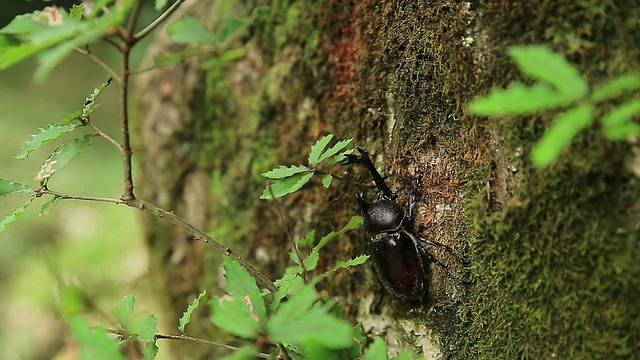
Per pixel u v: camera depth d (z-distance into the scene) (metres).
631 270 0.55
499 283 0.59
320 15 0.67
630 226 0.55
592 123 0.55
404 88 0.62
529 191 0.57
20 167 1.35
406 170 0.63
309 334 0.49
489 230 0.59
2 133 1.43
